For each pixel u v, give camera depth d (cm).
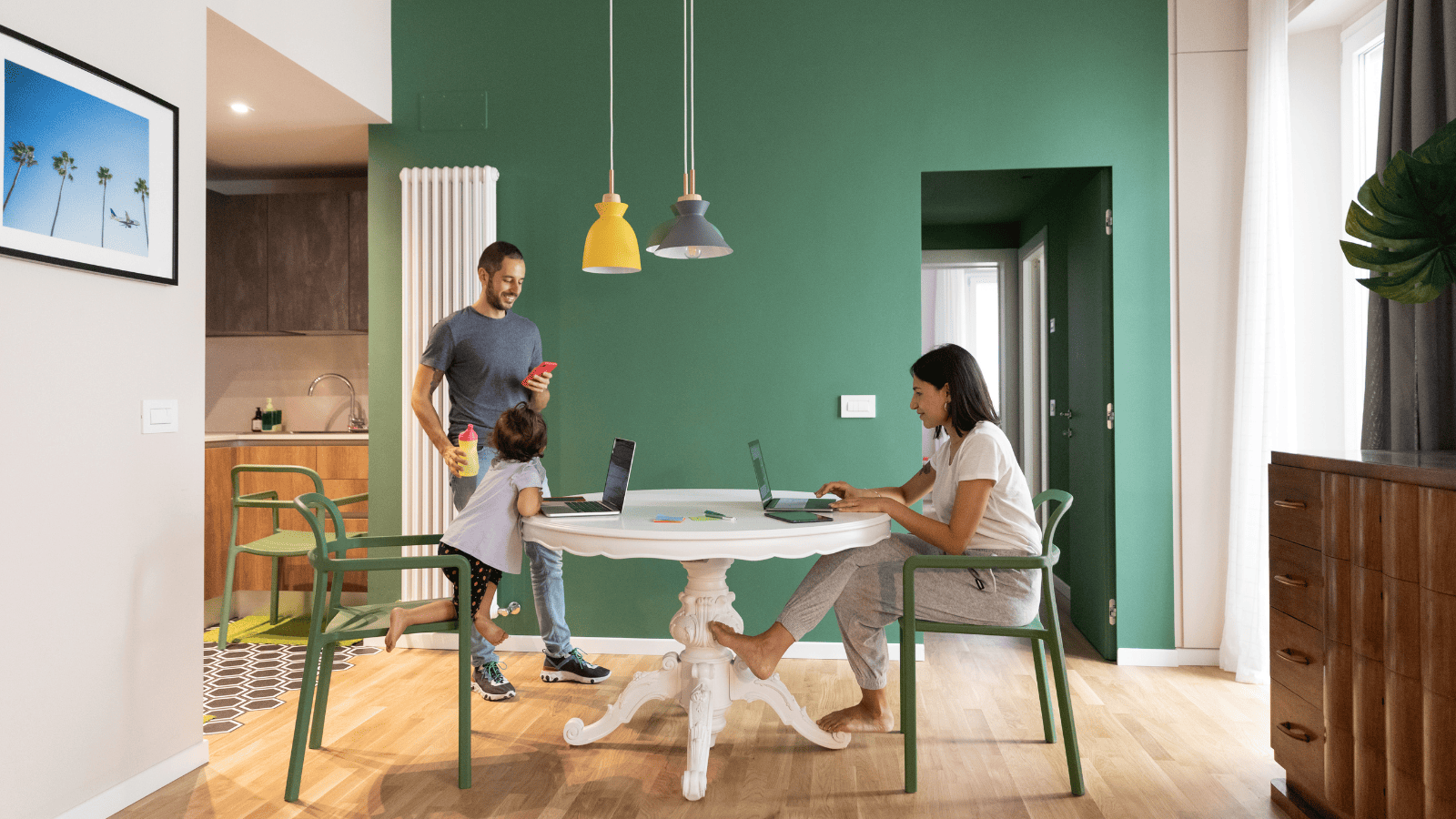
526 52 370
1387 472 171
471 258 364
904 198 354
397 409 376
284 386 497
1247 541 320
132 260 225
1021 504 239
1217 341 340
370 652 364
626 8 365
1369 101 313
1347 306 322
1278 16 315
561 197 367
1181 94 340
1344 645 188
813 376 357
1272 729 224
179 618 242
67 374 209
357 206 459
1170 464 343
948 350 248
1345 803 188
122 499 224
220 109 360
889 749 254
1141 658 343
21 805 196
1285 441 312
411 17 376
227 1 272
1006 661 348
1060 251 424
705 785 222
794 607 238
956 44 351
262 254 466
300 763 222
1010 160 349
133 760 225
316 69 321
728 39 360
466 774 227
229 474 435
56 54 201
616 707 252
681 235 264
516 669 339
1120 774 236
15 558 195
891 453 354
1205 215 340
